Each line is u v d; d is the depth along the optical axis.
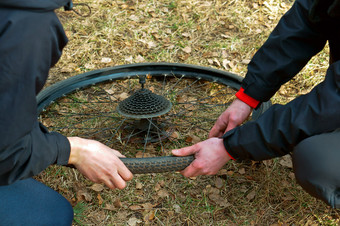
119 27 2.74
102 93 2.20
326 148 0.98
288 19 1.34
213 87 2.25
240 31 2.76
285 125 1.08
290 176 1.62
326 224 1.40
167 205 1.50
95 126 1.93
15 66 0.80
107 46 2.58
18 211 1.09
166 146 1.81
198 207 1.49
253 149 1.18
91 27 2.71
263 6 2.99
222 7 2.99
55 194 1.20
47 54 0.86
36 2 0.80
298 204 1.49
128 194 1.54
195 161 1.29
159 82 2.31
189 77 2.24
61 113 2.03
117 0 3.05
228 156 1.27
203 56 2.53
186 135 1.88
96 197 1.53
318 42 1.34
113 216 1.45
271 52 1.37
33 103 0.87
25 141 0.91
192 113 2.04
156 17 2.89
